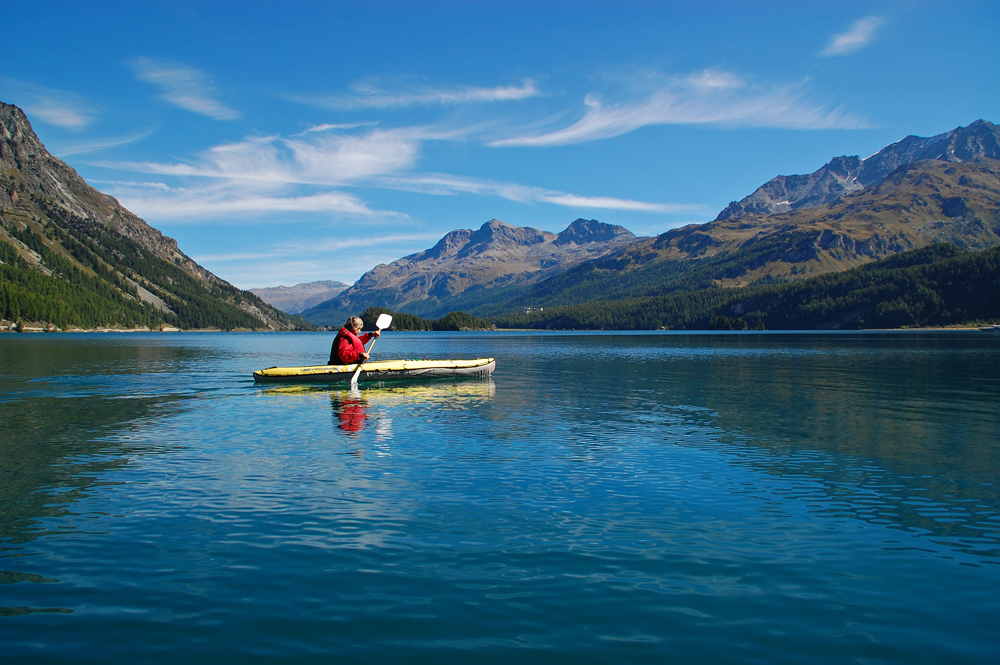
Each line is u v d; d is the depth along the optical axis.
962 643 6.50
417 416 21.69
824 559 8.74
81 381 34.19
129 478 13.02
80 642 6.45
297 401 25.84
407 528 9.91
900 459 14.97
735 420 21.00
